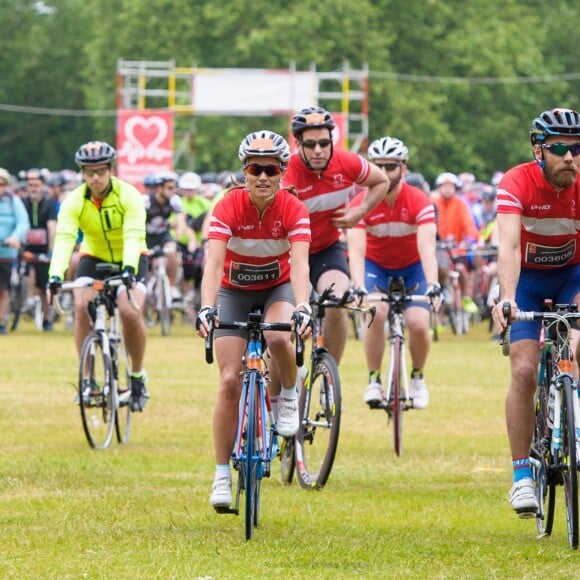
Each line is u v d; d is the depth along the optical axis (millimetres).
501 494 15258
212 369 28797
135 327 18766
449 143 105500
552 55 119062
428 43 107438
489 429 20688
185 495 14828
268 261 13586
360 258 18734
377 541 12578
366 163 16375
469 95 107312
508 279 12359
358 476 16406
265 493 15227
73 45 129750
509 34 110375
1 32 127688
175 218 38781
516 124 109500
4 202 36719
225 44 103938
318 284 16469
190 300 40375
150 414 21766
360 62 102062
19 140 128625
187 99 103312
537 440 12836
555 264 13086
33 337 36625
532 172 12648
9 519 13477
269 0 103125
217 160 102500
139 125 66625
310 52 99188
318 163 15938
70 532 12844
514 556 11922
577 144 12289
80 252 19484
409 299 18484
